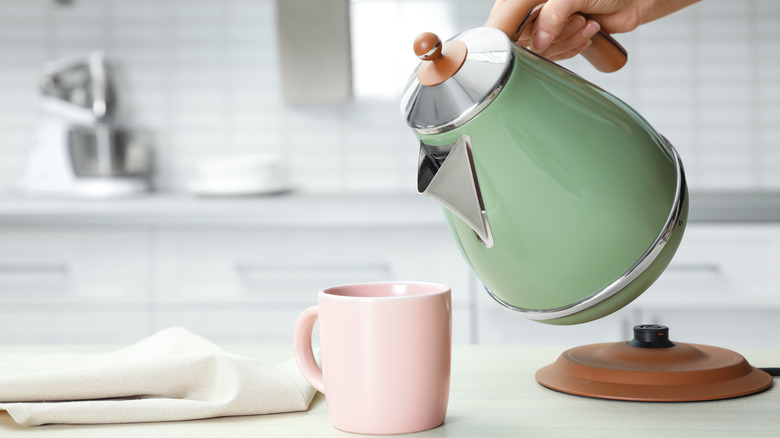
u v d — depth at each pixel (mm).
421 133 577
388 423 542
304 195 2387
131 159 2324
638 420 564
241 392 587
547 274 601
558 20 713
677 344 683
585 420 568
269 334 1999
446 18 2479
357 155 2523
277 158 2533
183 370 605
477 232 596
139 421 576
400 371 539
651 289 1912
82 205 2020
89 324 2016
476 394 649
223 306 2002
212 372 609
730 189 2451
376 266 1974
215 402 584
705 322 1921
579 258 588
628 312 1922
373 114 2514
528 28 733
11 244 2020
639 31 2439
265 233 1996
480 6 2467
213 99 2539
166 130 2547
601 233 582
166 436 547
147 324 2010
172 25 2529
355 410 545
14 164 2551
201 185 2264
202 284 2006
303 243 1993
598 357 673
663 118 2451
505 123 559
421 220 1949
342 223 1973
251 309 2000
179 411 576
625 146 593
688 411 582
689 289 1905
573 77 619
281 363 756
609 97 625
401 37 2492
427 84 574
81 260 2014
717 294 1896
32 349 830
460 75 563
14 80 2545
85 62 2340
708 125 2443
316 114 2523
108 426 573
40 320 2021
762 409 582
